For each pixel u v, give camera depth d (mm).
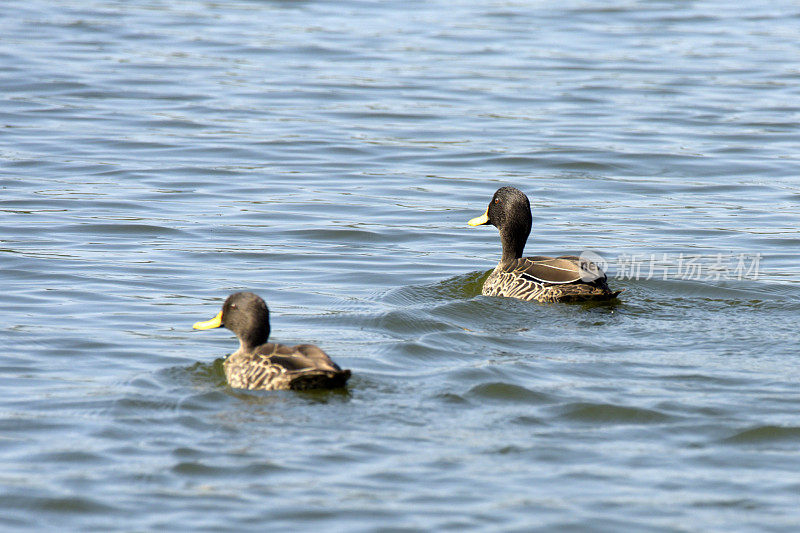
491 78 34938
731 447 10836
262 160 26375
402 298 16672
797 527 9227
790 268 18328
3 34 39438
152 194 23359
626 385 12477
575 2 47688
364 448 10641
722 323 15000
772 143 28078
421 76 35094
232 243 20062
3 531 9094
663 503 9641
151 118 29891
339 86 33844
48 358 13586
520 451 10664
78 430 11047
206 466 10219
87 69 35000
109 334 14695
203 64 36281
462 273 18453
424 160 26609
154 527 9164
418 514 9359
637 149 27500
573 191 24141
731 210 22578
